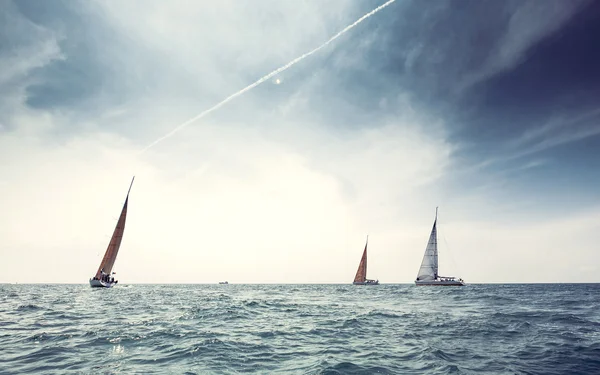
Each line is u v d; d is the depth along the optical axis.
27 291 54.97
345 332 14.28
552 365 9.12
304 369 8.59
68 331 13.76
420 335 13.55
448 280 69.62
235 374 8.16
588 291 55.88
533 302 30.58
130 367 8.60
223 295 43.72
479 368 8.79
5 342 11.59
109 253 55.03
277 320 17.98
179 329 14.33
